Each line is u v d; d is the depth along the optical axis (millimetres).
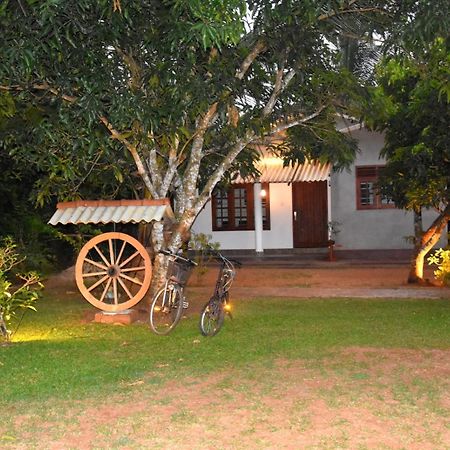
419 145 12141
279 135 12508
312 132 11625
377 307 11398
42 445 5148
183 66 9188
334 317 10445
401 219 20609
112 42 9094
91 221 9938
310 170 19422
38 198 11539
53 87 9672
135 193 12531
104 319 10453
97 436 5320
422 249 14539
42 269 16562
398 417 5668
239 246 21906
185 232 10812
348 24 10086
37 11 7766
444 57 10594
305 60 10273
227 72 9633
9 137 10633
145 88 9453
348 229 20953
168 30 8438
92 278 13094
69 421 5672
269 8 8656
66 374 7172
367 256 19844
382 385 6582
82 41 8766
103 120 9500
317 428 5422
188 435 5305
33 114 10797
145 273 10328
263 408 5926
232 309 11406
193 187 10805
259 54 10578
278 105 11164
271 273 17078
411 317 10344
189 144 11359
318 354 7922
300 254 20969
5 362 7750
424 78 10914
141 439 5238
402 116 12812
